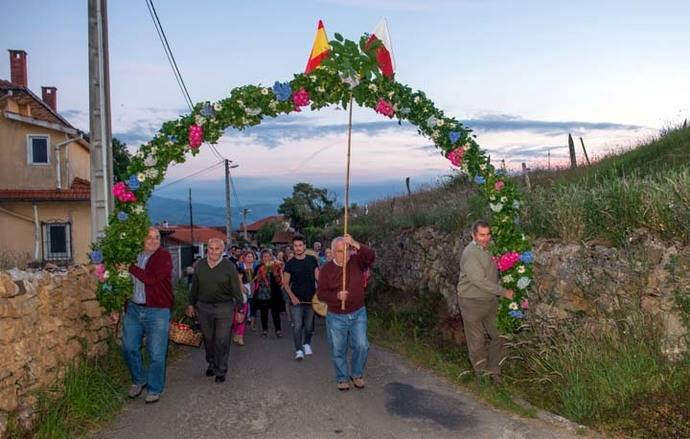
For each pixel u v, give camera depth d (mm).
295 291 9625
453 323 11062
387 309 14195
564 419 5855
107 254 7035
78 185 24781
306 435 5699
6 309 5219
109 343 8195
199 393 7309
